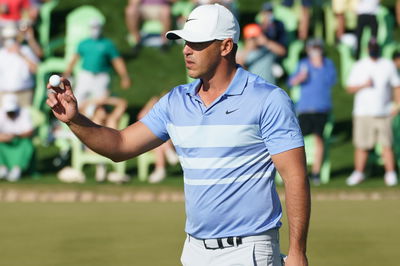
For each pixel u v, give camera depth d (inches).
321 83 1608.0
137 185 1577.3
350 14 2325.3
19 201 1471.5
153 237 1156.5
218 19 567.2
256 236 569.3
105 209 1390.3
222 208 570.3
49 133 1849.2
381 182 1632.6
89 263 1007.6
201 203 574.6
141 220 1285.7
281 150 557.3
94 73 1749.5
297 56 2177.7
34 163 1647.4
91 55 1744.6
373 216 1320.1
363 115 1600.6
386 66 1593.3
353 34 2293.3
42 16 2244.1
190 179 580.1
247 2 2442.2
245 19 2364.7
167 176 1658.5
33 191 1503.4
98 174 1620.3
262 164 570.3
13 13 2086.6
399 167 1695.4
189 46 573.3
